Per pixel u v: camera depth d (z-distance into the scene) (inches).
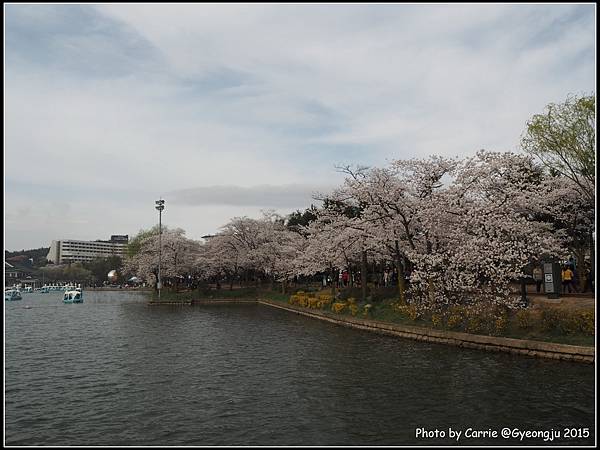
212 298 2576.3
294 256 2288.4
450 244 1068.5
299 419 515.5
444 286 986.7
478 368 712.4
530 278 1168.8
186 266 3021.7
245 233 2699.3
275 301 2255.2
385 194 1128.2
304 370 760.3
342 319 1365.7
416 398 577.0
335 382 671.1
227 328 1363.2
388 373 711.7
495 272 886.4
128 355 932.0
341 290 1770.4
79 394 634.8
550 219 1197.7
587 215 1118.4
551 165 1005.8
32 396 626.2
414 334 1024.2
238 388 652.7
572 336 753.0
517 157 1032.8
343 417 517.7
